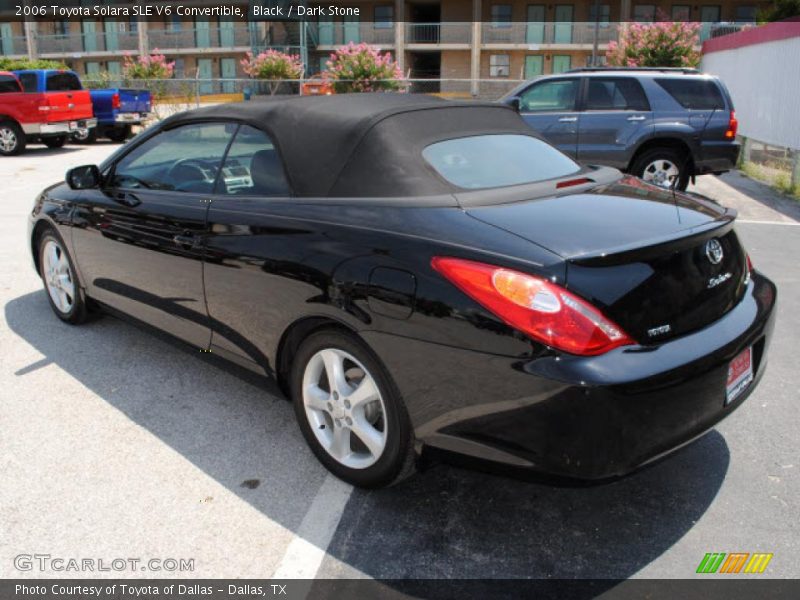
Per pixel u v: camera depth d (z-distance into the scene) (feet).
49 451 10.62
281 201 10.25
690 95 31.27
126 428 11.32
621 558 8.32
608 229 8.38
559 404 7.32
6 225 26.86
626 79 31.60
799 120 42.55
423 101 11.23
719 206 10.12
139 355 14.23
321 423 9.95
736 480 9.89
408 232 8.64
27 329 15.65
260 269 10.06
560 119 32.07
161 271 12.10
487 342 7.67
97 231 13.55
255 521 9.02
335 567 8.20
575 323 7.40
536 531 8.83
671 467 10.25
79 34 134.62
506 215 8.74
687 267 8.38
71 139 68.13
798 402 12.29
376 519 9.07
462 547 8.54
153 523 8.96
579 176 10.96
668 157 31.83
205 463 10.34
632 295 7.76
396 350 8.39
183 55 133.39
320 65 129.29
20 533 8.75
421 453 8.57
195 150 11.98
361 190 9.66
